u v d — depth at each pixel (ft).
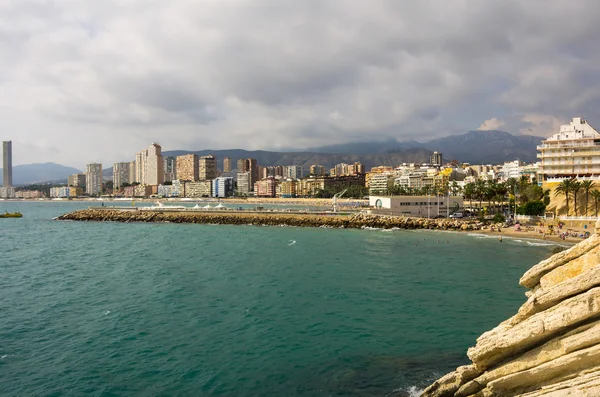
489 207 548.72
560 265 68.85
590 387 51.01
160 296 167.02
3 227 505.66
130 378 97.96
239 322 136.26
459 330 128.36
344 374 99.50
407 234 396.98
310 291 175.01
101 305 154.61
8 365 104.01
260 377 98.58
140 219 568.41
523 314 64.95
